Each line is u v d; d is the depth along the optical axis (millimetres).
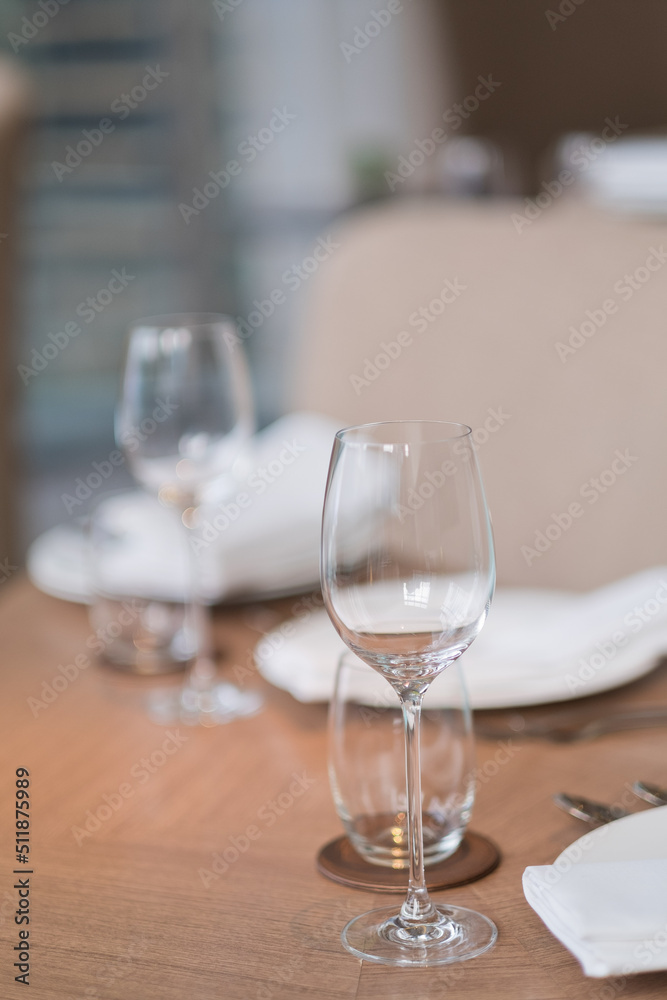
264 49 4590
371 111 4516
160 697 858
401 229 1510
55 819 669
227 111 4648
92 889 587
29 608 1085
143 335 856
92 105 4535
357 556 499
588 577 1340
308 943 521
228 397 870
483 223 1450
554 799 640
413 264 1482
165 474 873
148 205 4648
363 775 584
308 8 4496
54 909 569
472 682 756
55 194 4520
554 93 2781
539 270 1376
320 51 4523
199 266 4738
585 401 1329
